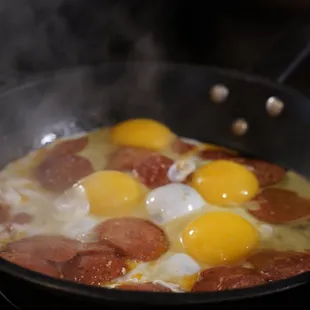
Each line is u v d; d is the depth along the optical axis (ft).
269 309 1.64
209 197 2.07
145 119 2.28
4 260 1.64
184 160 2.20
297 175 2.16
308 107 2.12
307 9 2.46
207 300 1.57
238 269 1.89
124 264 1.89
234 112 2.24
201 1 2.51
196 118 2.28
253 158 2.23
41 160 2.19
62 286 1.59
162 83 2.26
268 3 2.47
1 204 2.04
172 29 2.56
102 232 1.96
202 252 1.92
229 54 2.58
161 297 1.57
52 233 1.96
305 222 2.03
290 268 1.88
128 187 2.05
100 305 1.59
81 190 2.04
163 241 1.95
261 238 1.98
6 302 1.82
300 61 2.52
